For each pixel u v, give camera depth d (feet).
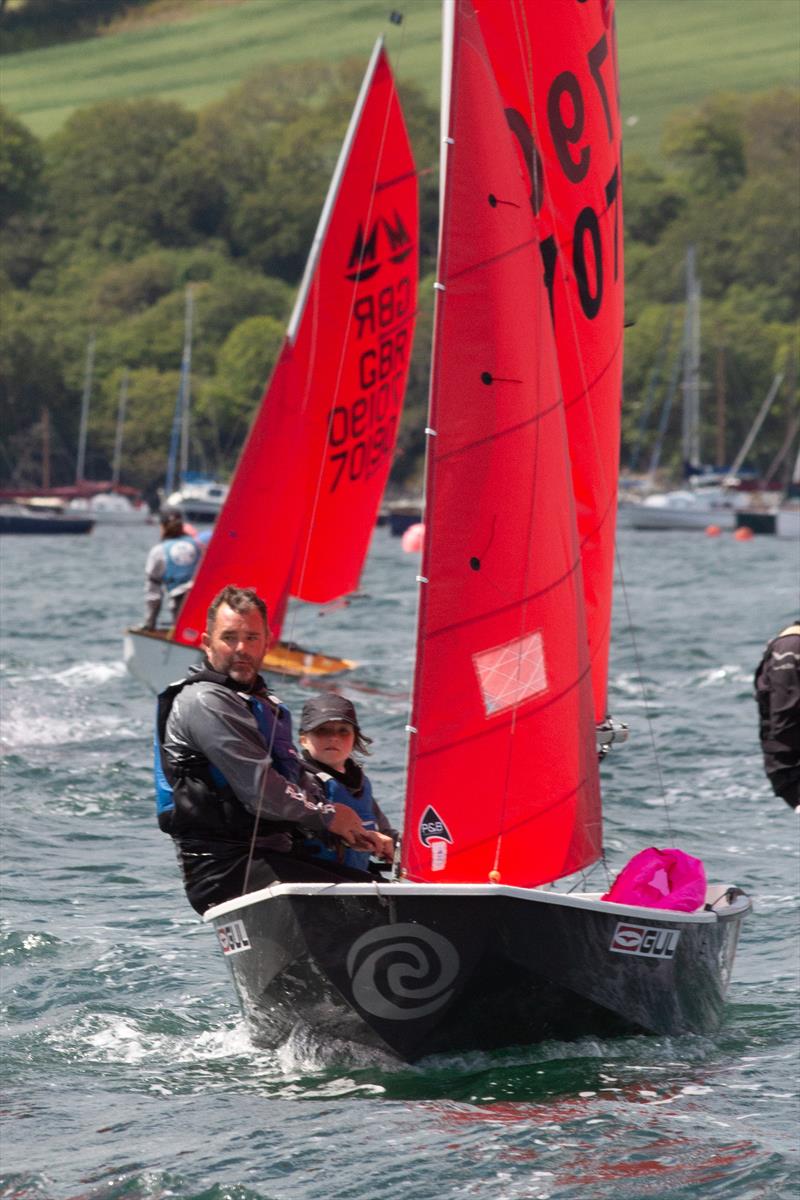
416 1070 73.87
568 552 77.10
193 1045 79.10
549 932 72.64
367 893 70.74
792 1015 83.51
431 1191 61.05
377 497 219.61
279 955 72.84
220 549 195.93
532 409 75.82
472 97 75.00
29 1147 65.67
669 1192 60.75
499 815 75.46
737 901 84.23
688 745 174.81
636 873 79.77
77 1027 81.76
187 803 74.49
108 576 488.02
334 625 317.83
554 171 91.61
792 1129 66.54
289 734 75.51
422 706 74.02
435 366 74.02
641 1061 75.41
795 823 135.64
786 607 365.20
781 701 82.94
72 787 147.33
